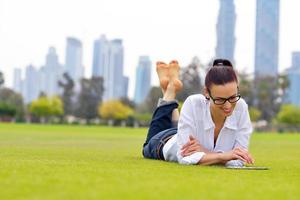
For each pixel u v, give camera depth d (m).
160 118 4.77
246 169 3.58
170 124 4.80
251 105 59.97
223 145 4.12
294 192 2.29
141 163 3.88
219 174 3.06
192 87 54.47
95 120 68.75
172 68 4.87
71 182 2.38
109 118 66.62
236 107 4.07
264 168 3.67
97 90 69.62
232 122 4.07
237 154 3.73
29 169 2.98
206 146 4.13
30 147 7.13
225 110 3.77
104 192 2.07
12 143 8.66
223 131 4.07
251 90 59.84
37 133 16.97
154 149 4.58
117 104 67.31
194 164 3.87
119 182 2.41
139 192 2.09
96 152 6.13
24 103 74.44
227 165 3.82
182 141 4.05
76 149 6.90
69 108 70.06
